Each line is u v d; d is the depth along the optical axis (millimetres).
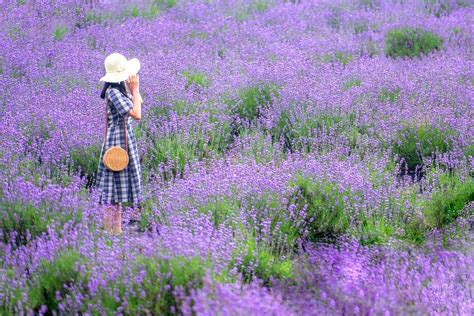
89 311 7754
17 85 16469
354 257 9375
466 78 18516
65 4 25266
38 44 20641
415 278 8680
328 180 12000
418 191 12680
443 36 23453
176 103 16016
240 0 29422
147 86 16656
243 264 9219
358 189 11758
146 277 8164
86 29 23453
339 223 11109
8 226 10133
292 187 11812
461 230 11219
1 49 19062
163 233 9242
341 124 14945
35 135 14008
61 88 16547
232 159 13250
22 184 10633
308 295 8039
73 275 8602
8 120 13914
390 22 26234
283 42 22625
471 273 8945
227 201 10977
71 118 14133
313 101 16203
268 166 12531
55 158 12852
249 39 23656
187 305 7391
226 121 15445
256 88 17438
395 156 13648
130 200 11156
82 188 11711
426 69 18984
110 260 8672
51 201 10633
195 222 9852
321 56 21328
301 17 27078
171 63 19141
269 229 10234
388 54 22719
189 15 26656
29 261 9203
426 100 16547
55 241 9203
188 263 8273
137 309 7723
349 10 28531
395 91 17562
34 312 8289
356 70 18891
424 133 14602
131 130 11281
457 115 15539
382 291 8000
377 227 10914
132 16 25766
